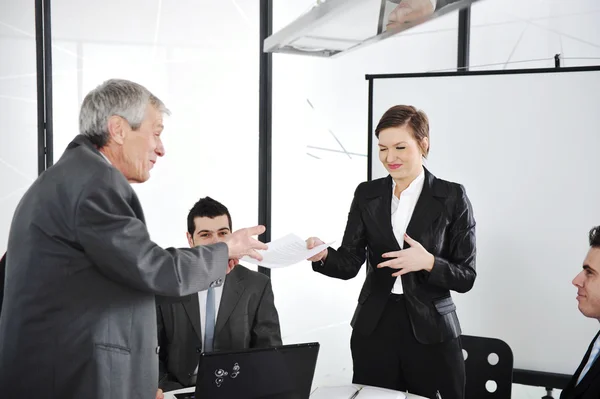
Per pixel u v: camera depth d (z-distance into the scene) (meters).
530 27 3.55
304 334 4.01
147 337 1.58
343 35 2.17
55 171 1.54
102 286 1.51
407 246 2.42
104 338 1.50
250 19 3.94
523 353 3.09
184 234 3.96
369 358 2.38
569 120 2.97
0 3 3.80
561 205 3.00
